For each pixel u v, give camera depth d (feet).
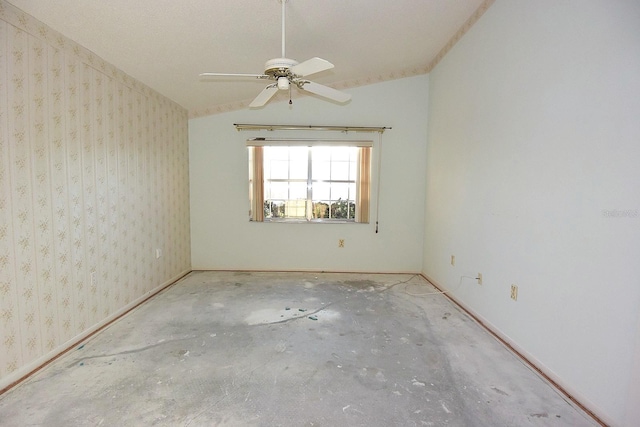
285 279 14.24
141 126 11.27
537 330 7.29
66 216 7.89
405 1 8.76
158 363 7.43
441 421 5.66
